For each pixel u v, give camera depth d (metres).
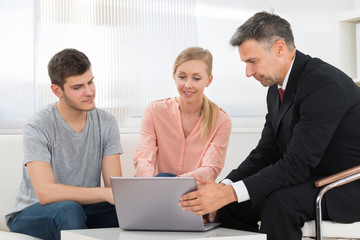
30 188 2.26
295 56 2.03
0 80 3.59
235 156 3.92
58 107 2.30
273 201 1.86
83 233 1.70
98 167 2.35
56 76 2.18
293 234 1.82
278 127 2.09
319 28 4.09
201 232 1.71
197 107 2.52
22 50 3.62
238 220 2.22
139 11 3.78
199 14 3.91
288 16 4.06
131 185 1.67
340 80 1.93
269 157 2.25
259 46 1.98
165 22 3.83
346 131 1.96
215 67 3.97
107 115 2.41
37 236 2.07
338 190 1.89
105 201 2.16
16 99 3.61
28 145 2.17
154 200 1.68
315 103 1.88
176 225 1.72
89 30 3.70
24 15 3.62
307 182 1.91
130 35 3.77
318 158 1.87
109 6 3.73
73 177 2.27
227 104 3.99
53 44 3.65
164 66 3.83
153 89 3.81
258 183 1.84
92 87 2.23
